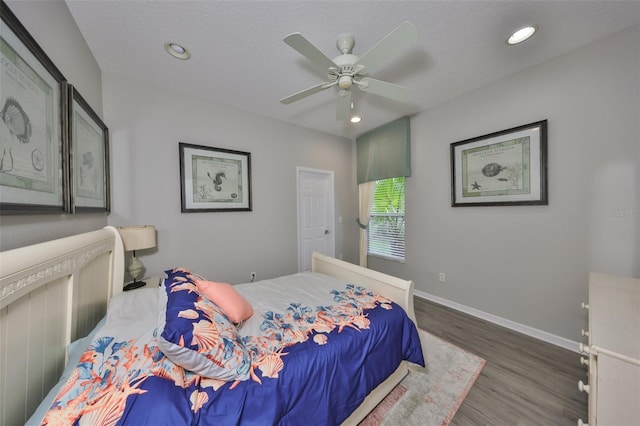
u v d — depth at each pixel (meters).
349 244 4.23
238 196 2.91
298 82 2.30
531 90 2.12
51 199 1.09
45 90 1.05
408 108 2.96
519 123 2.20
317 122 3.40
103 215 1.99
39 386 0.84
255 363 1.00
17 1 0.95
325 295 1.73
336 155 3.99
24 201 0.89
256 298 1.69
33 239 0.98
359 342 1.22
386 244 3.71
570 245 1.96
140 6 1.41
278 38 1.70
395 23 1.57
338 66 1.49
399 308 1.54
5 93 0.80
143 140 2.29
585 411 1.38
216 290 1.33
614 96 1.73
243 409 0.84
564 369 1.74
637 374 0.75
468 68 2.12
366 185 3.88
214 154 2.71
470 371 1.72
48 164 1.07
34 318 0.82
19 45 0.88
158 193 2.38
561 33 1.70
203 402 0.81
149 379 0.77
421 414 1.37
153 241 2.04
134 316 1.18
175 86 2.38
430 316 2.61
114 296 1.51
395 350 1.39
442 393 1.52
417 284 3.21
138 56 1.90
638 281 1.39
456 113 2.69
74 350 1.00
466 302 2.70
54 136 1.13
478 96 2.48
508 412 1.38
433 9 1.46
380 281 1.79
